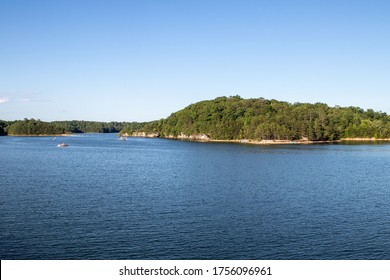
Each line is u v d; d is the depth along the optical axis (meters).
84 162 133.88
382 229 50.91
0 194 71.50
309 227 51.50
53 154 169.25
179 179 91.69
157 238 46.88
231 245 44.78
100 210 59.66
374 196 71.62
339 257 41.69
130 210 59.75
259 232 49.28
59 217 55.66
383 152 175.00
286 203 65.19
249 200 67.38
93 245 44.59
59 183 84.81
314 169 111.94
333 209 61.22
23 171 105.94
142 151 189.88
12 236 47.38
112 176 97.06
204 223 52.91
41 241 45.78
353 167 117.12
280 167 116.56
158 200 67.00
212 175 98.88
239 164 125.50
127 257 41.38
